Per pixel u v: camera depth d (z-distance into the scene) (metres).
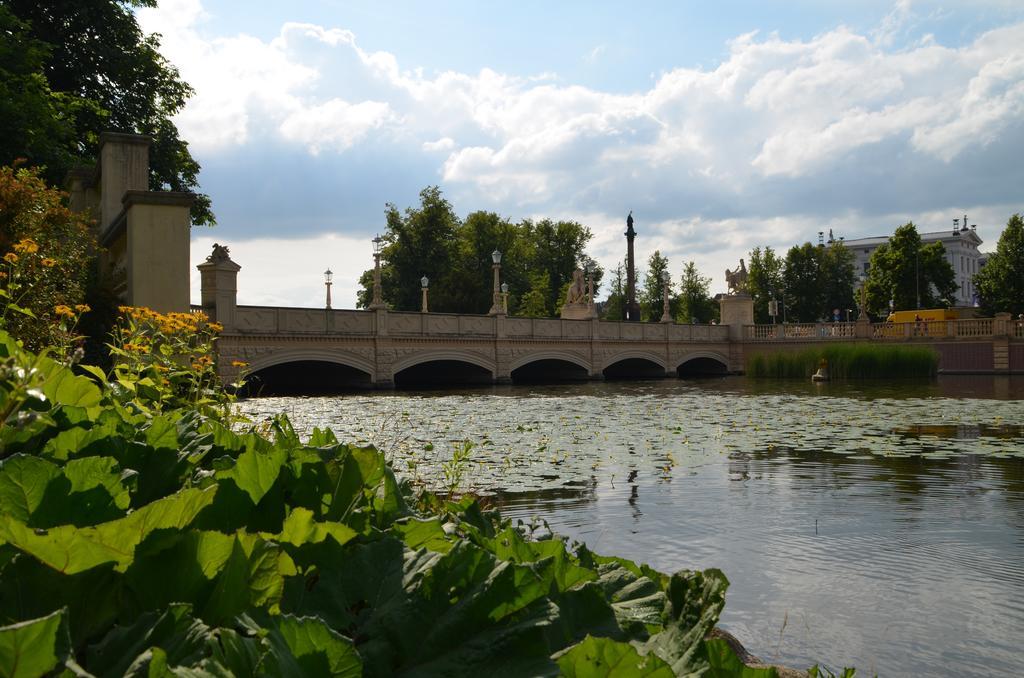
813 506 7.52
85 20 24.50
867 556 5.76
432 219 58.78
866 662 3.84
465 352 35.72
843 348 38.34
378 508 1.52
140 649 0.82
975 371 43.28
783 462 10.31
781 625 4.41
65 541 0.83
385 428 13.97
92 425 1.73
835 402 21.67
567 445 11.81
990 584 5.09
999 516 7.05
